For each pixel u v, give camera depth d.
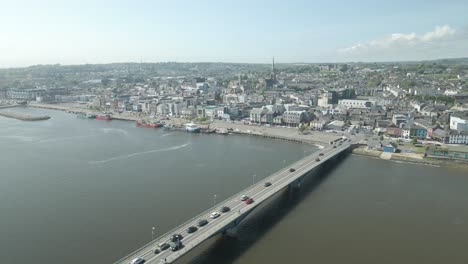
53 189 167.12
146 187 170.12
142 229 127.12
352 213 146.12
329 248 117.88
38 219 135.12
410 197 163.88
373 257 112.75
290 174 178.38
